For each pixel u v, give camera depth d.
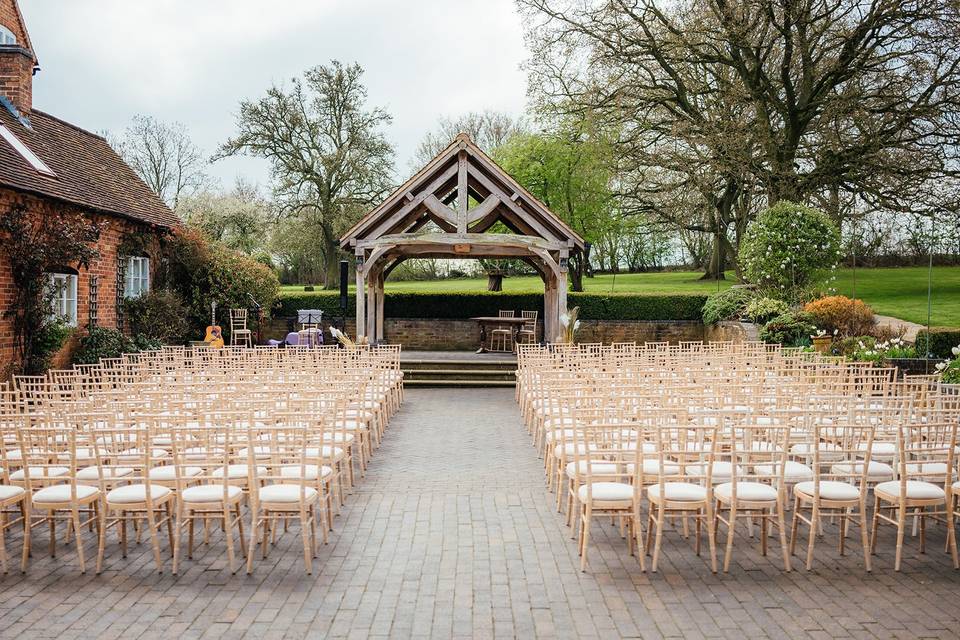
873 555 5.95
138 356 13.88
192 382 9.78
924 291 28.52
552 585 5.30
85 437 7.14
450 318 25.69
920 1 22.19
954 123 23.84
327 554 5.95
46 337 14.59
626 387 8.31
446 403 15.30
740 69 24.62
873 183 24.52
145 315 18.89
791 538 5.99
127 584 5.33
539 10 25.88
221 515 5.80
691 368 11.12
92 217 16.94
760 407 7.73
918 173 23.81
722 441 7.18
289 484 6.01
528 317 24.80
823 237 21.05
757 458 7.14
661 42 24.56
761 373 10.76
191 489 5.79
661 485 5.56
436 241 18.12
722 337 23.12
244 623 4.67
